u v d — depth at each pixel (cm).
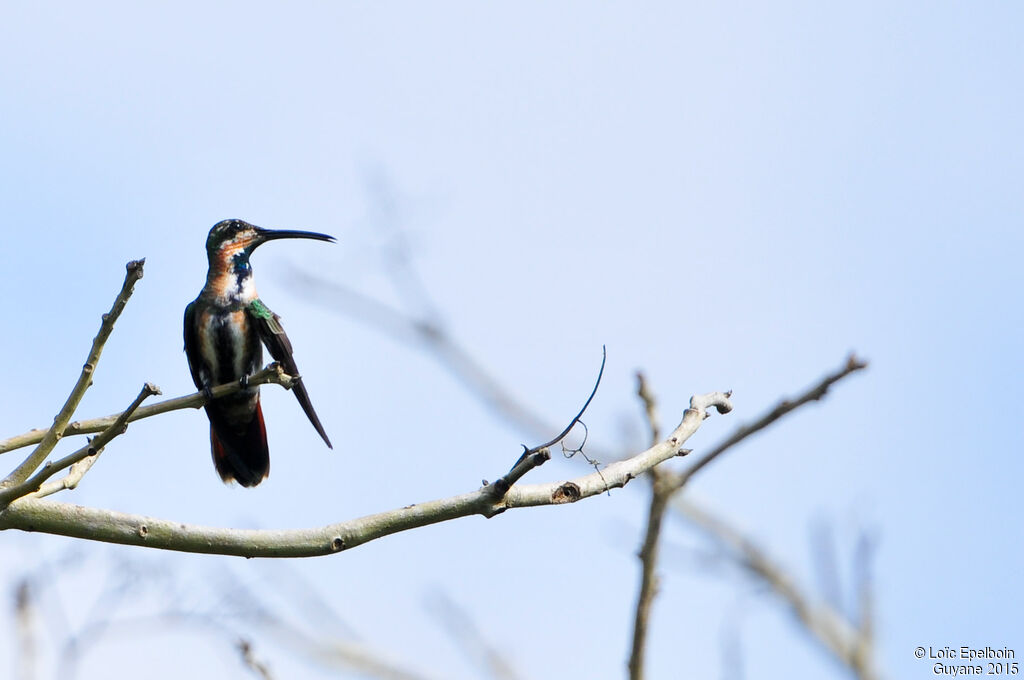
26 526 691
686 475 884
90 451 667
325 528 712
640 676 879
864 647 863
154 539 702
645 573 887
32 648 715
